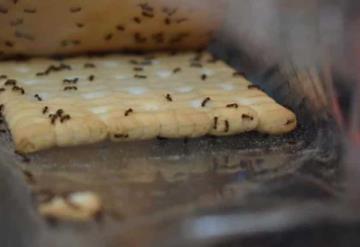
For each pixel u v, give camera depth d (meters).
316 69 0.25
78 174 0.22
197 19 0.28
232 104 0.25
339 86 0.24
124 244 0.20
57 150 0.23
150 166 0.23
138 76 0.27
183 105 0.25
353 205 0.21
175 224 0.20
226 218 0.20
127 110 0.24
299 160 0.23
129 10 0.27
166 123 0.24
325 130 0.24
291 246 0.20
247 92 0.26
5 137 0.24
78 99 0.25
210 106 0.25
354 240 0.21
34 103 0.24
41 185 0.22
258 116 0.25
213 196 0.21
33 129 0.23
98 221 0.20
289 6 0.26
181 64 0.28
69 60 0.28
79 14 0.27
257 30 0.27
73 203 0.20
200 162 0.23
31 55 0.28
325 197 0.21
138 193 0.21
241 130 0.24
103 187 0.22
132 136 0.24
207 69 0.28
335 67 0.24
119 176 0.22
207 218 0.20
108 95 0.25
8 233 0.20
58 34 0.27
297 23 0.26
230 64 0.29
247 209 0.21
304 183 0.22
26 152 0.23
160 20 0.28
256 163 0.23
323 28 0.25
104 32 0.28
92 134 0.23
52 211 0.20
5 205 0.21
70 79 0.26
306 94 0.25
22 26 0.27
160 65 0.28
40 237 0.20
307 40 0.25
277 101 0.26
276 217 0.20
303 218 0.20
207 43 0.29
